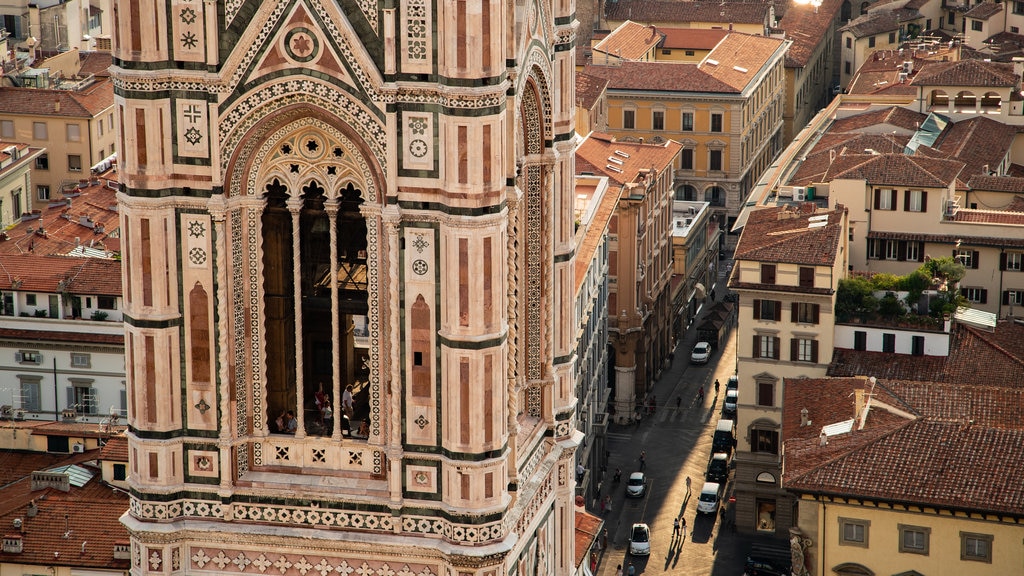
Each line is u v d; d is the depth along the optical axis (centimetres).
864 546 14150
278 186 5981
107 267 17562
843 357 18612
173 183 5853
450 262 5750
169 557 6122
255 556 6122
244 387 6053
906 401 16400
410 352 5866
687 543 19288
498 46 5616
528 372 6656
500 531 5984
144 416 6025
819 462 14475
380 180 5762
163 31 5728
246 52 5728
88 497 13912
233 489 6066
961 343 18650
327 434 6134
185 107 5794
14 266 17525
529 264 6550
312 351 6216
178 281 5934
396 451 5931
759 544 19138
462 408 5859
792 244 18712
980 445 14362
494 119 5666
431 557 6028
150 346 5962
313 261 6134
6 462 15325
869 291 18762
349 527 6047
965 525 13875
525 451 6419
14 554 13188
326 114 5766
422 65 5634
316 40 5691
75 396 17388
